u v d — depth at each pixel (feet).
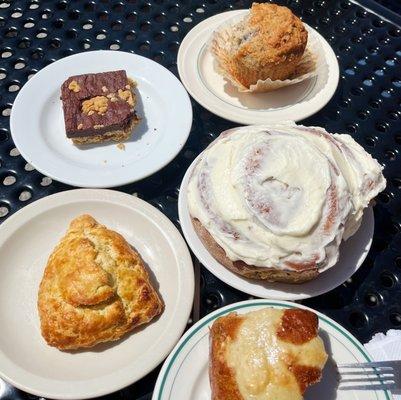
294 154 0.97
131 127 1.25
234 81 1.37
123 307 0.91
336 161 0.99
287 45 1.31
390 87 1.36
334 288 0.98
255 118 1.26
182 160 1.22
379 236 1.09
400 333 0.93
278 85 1.35
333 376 0.87
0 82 1.32
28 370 0.85
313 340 0.82
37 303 0.94
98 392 0.82
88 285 0.90
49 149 1.18
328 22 1.52
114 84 1.28
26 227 1.02
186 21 1.49
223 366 0.81
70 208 1.06
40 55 1.39
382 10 1.54
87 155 1.21
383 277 1.03
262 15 1.35
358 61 1.42
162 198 1.15
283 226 0.92
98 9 1.49
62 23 1.46
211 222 0.97
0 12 1.47
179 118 1.25
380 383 0.86
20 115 1.22
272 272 0.95
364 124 1.28
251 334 0.83
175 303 0.94
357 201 0.98
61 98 1.27
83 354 0.90
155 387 0.84
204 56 1.42
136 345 0.91
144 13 1.49
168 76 1.33
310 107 1.29
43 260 1.01
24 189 1.14
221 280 0.99
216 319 0.89
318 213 0.92
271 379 0.78
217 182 0.98
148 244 1.04
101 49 1.41
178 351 0.87
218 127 1.29
